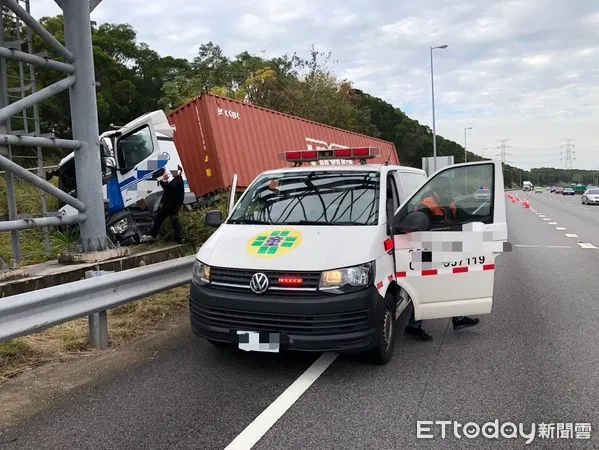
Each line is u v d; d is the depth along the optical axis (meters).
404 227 5.01
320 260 4.45
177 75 42.78
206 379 4.57
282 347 4.36
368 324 4.43
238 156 11.98
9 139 6.63
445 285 5.21
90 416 3.87
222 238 5.10
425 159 34.66
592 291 7.99
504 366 4.84
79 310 4.88
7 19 8.07
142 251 9.00
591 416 3.82
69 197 7.63
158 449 3.39
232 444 3.43
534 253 12.20
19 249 7.45
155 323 6.30
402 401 4.09
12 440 3.53
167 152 10.95
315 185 5.75
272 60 41.19
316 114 34.78
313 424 3.71
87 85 7.84
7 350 5.05
